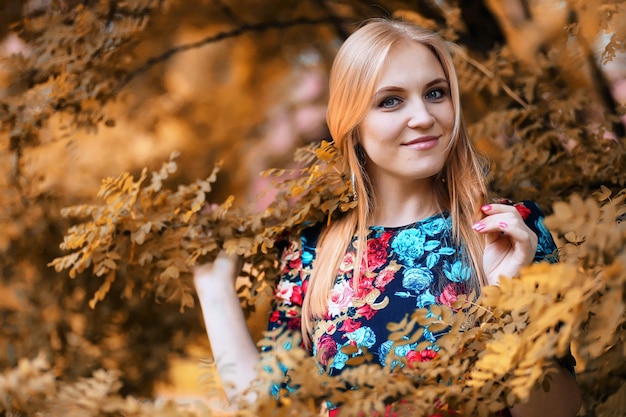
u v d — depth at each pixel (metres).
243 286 2.30
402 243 2.01
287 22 3.38
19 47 3.37
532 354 1.40
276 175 2.21
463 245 1.97
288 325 2.13
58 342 3.16
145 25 2.85
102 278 3.16
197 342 3.33
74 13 2.91
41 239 3.15
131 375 3.25
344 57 2.02
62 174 3.50
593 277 1.47
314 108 4.55
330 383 1.52
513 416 1.82
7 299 3.21
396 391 1.53
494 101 2.80
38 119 2.83
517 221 1.80
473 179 2.01
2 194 3.10
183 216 2.26
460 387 1.59
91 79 2.81
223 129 4.45
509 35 3.01
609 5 2.16
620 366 2.01
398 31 1.98
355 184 2.08
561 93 2.65
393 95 1.96
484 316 1.71
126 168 4.07
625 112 2.50
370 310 1.95
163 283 2.29
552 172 2.51
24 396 1.54
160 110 4.09
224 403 1.52
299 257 2.16
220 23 3.93
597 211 1.40
